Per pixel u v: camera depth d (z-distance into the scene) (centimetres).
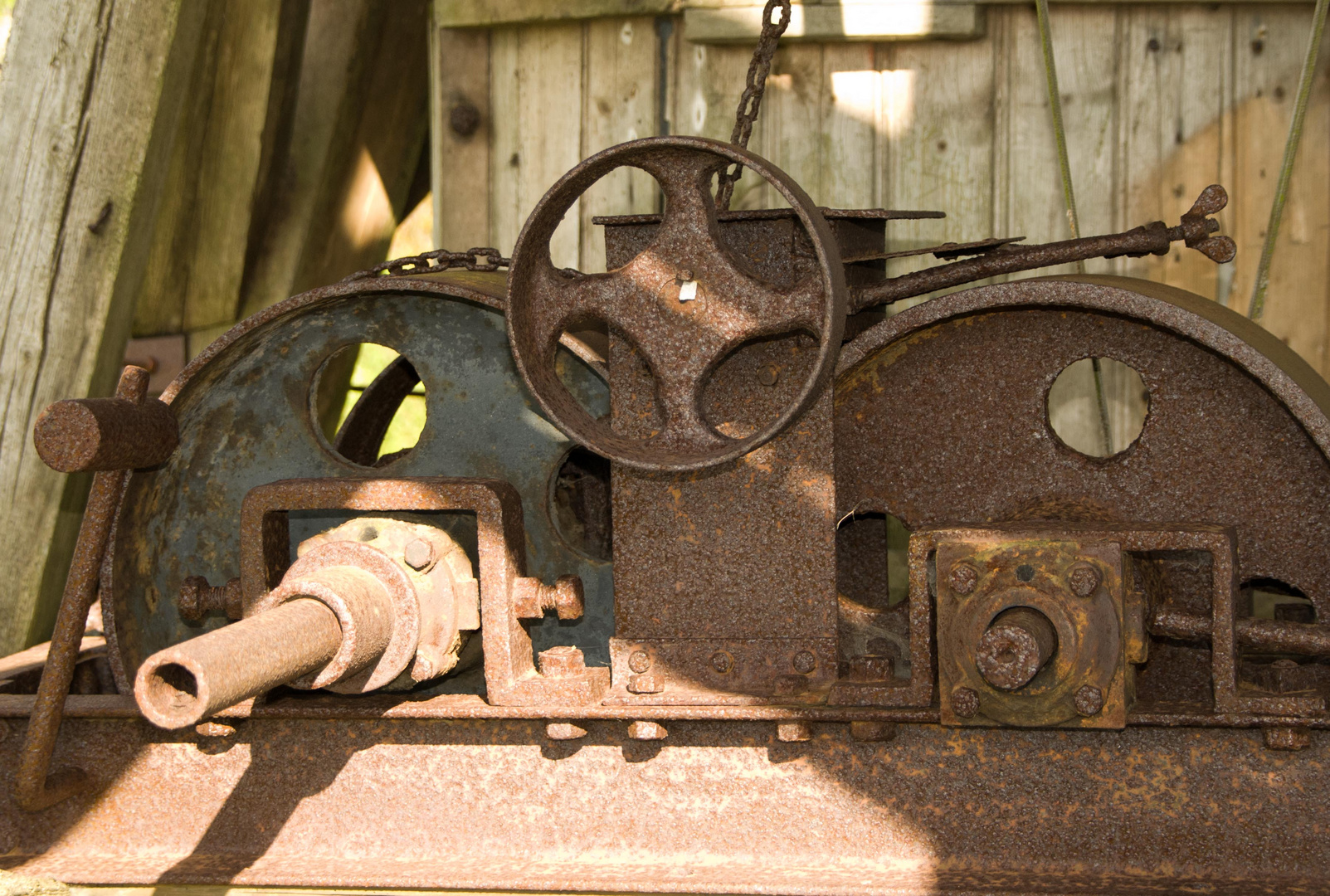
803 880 200
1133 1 354
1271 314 360
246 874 217
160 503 244
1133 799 195
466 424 237
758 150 378
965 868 200
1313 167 354
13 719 228
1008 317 213
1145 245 212
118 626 235
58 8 291
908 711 195
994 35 364
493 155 398
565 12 381
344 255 442
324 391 429
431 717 210
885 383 219
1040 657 178
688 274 204
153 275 397
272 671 174
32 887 211
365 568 203
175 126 321
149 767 227
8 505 306
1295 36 350
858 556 260
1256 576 202
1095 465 210
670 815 211
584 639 234
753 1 368
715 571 209
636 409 212
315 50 408
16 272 299
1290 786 189
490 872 211
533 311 210
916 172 372
